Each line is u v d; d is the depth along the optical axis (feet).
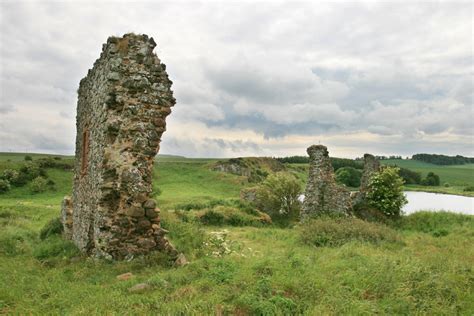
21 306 17.52
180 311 16.20
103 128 30.40
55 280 22.72
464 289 21.83
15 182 146.61
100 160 30.25
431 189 207.82
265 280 19.38
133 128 29.94
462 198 161.99
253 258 27.43
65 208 44.83
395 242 41.11
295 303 17.58
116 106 29.89
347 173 164.66
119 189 29.01
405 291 19.98
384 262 24.66
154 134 30.53
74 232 39.55
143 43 30.86
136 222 29.09
